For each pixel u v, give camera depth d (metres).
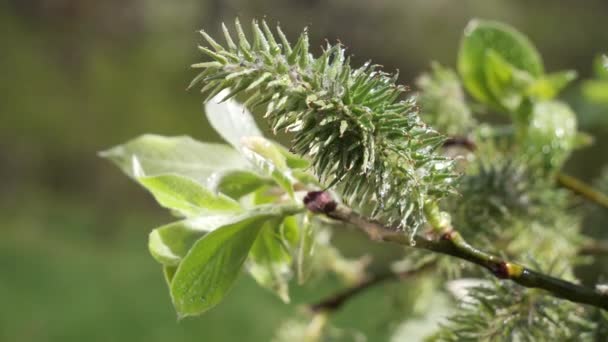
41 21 1.63
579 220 0.35
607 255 0.36
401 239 0.27
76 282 1.05
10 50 1.58
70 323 0.93
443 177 0.26
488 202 0.31
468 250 0.27
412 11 1.45
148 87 1.55
